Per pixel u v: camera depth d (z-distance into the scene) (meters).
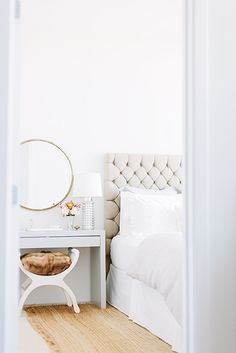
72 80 5.66
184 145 2.49
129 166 5.64
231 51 2.53
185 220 2.46
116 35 5.72
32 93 5.51
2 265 2.01
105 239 5.46
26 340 3.67
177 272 3.29
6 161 2.03
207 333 2.38
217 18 2.52
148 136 5.86
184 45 2.51
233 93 2.52
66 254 5.32
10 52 2.07
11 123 2.07
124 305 4.73
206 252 2.41
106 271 5.45
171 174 5.79
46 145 5.50
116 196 5.54
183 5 2.53
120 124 5.78
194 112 2.45
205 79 2.47
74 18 5.20
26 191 5.40
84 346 3.49
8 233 2.03
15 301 2.07
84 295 5.46
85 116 5.67
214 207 2.45
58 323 4.30
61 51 5.65
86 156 5.63
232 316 2.42
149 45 5.95
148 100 5.90
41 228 5.32
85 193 5.18
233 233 2.46
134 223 5.18
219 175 2.47
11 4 2.08
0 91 2.04
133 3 4.84
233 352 2.41
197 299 2.38
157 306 3.77
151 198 5.28
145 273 3.78
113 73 5.81
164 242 3.74
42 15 5.09
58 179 5.51
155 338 3.71
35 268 4.68
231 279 2.44
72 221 5.39
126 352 3.32
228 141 2.49
